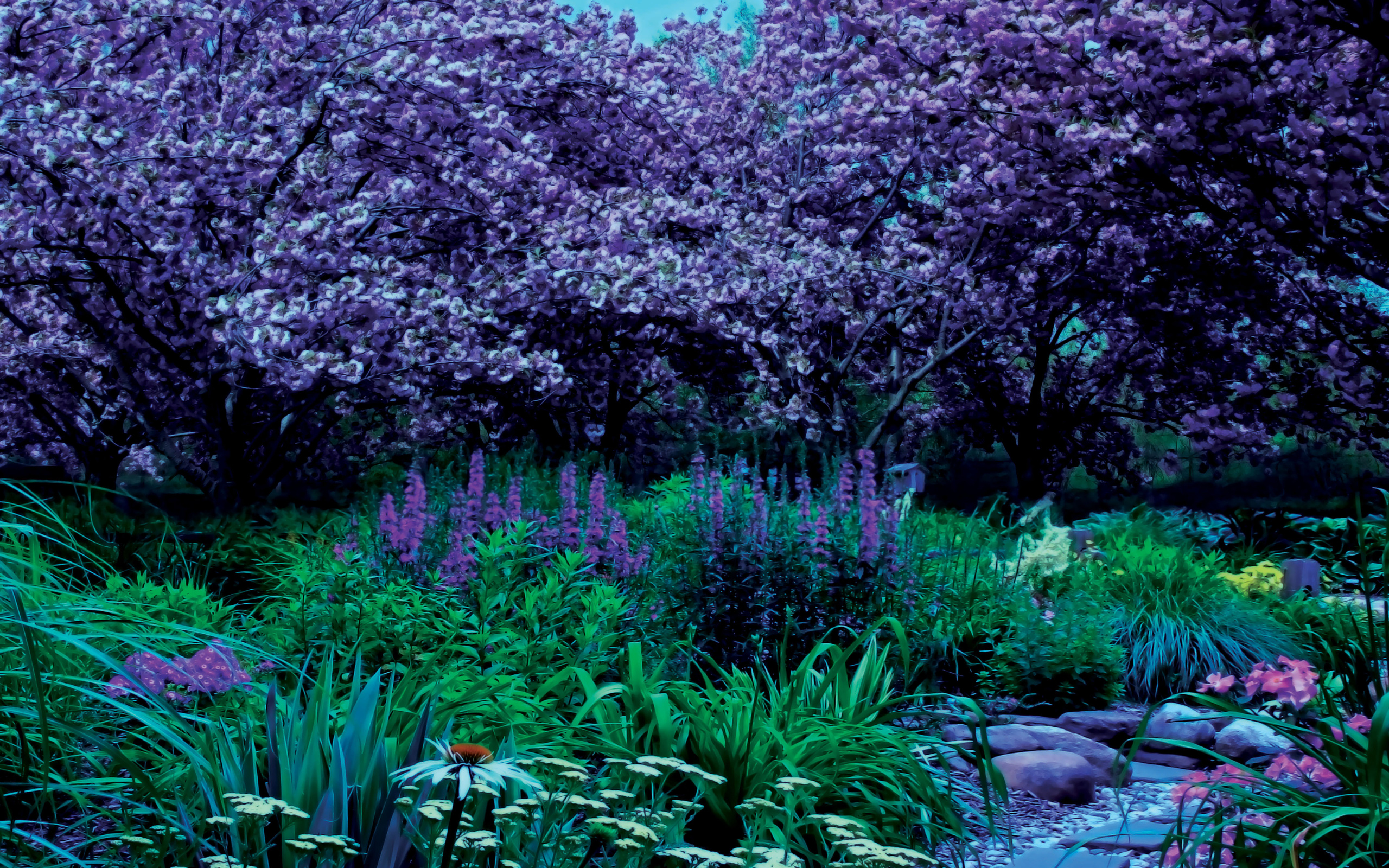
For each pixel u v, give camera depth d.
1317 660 4.18
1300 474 19.61
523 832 2.62
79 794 2.74
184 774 2.76
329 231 11.95
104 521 6.62
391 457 13.90
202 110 12.76
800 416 16.03
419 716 3.09
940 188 18.02
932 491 21.44
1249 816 2.76
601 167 17.66
